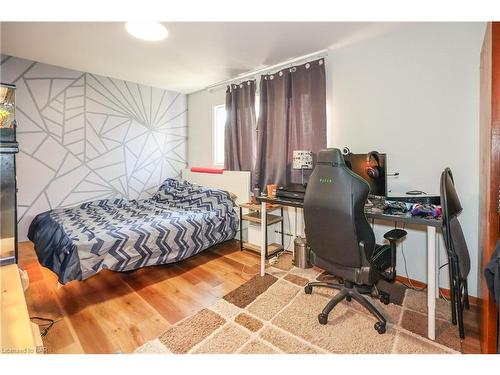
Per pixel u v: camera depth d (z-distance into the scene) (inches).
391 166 92.2
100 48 104.3
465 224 78.7
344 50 101.5
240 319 70.1
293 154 107.7
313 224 66.6
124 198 148.3
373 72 94.7
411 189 88.3
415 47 85.4
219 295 82.7
